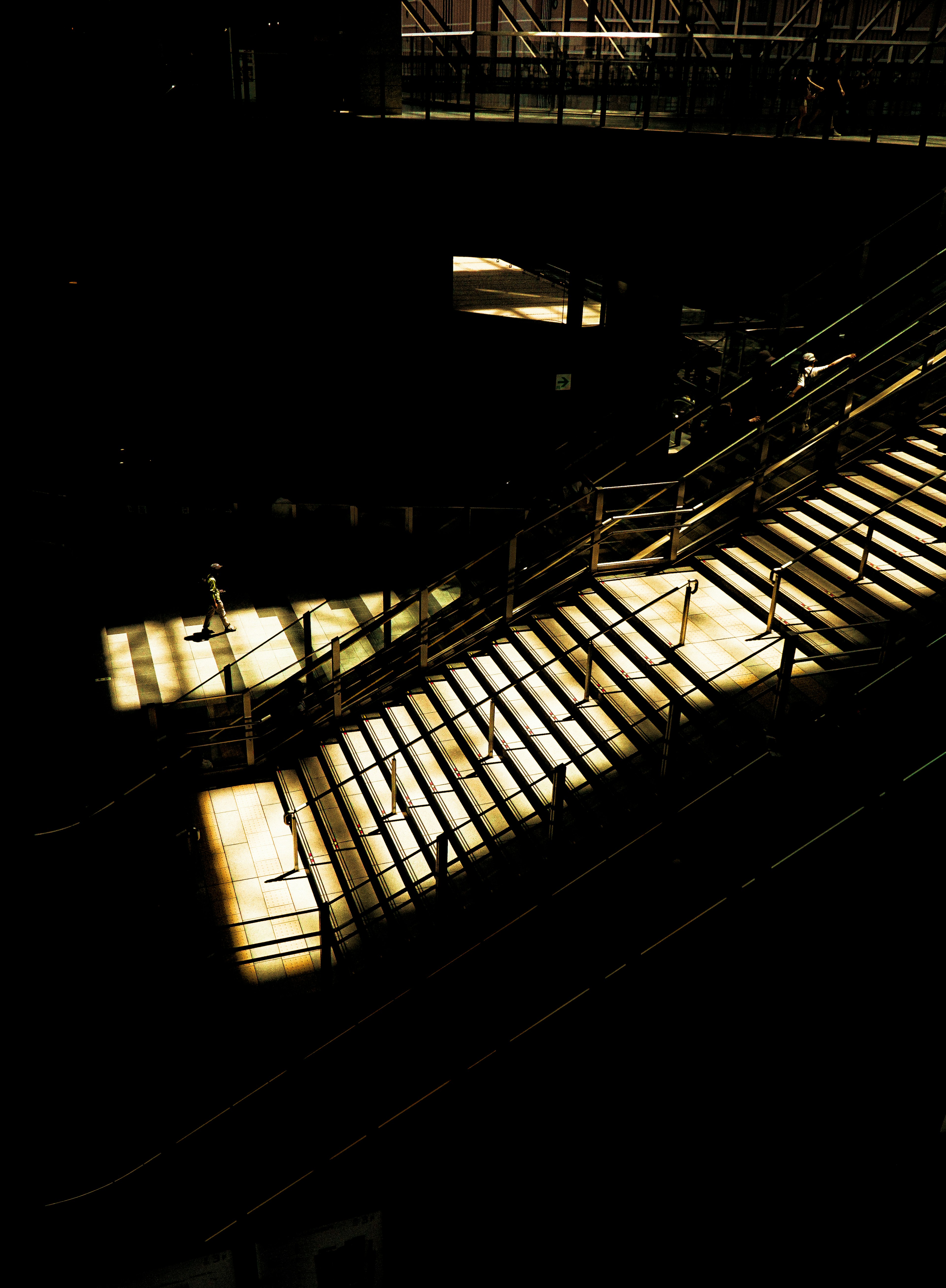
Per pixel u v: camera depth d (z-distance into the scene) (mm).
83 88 15523
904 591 10742
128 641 15828
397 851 10852
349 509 17062
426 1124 8031
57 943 10289
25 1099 8617
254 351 17562
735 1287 6879
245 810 12555
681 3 18844
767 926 8109
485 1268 7145
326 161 15656
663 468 15844
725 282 14148
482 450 18375
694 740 10000
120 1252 7395
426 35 18125
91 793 12477
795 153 12938
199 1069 8922
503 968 8883
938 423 13500
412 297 17344
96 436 17531
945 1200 7258
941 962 7531
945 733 8625
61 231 16266
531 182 15023
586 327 17500
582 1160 7516
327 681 13609
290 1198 7703
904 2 16875
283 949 10312
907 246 12500
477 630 13391
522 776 10820
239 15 15766
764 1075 7484
